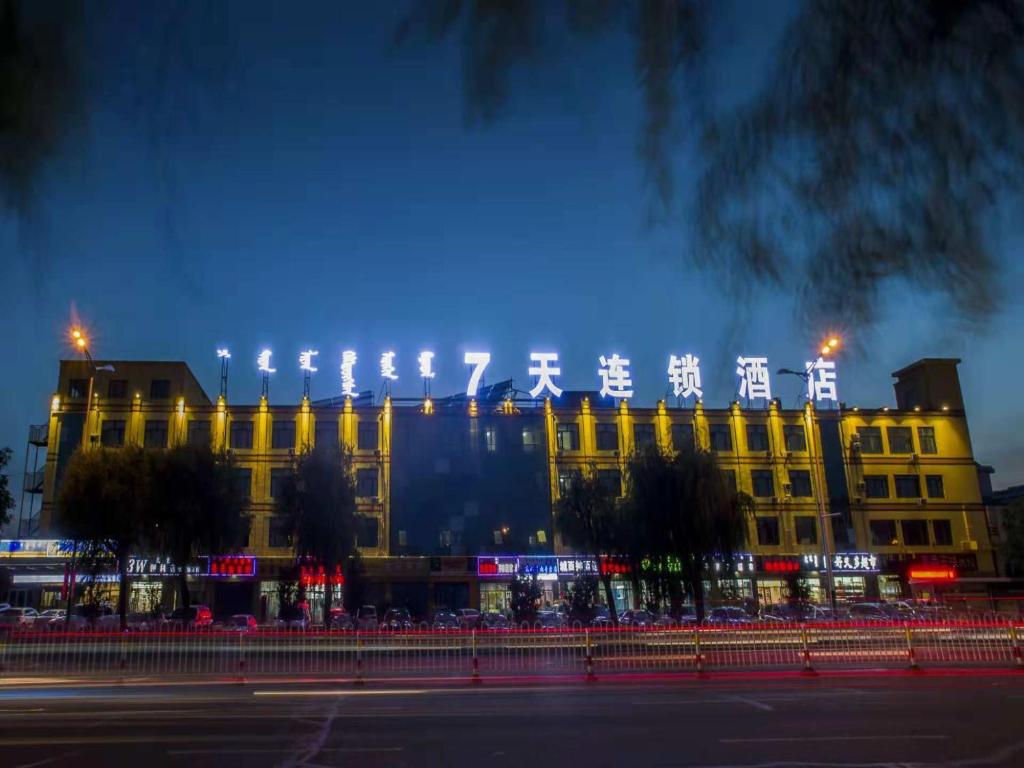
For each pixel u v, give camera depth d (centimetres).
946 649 2362
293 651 2131
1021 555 5269
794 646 2339
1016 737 1020
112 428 5131
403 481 5334
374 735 1058
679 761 879
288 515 4184
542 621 3931
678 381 5722
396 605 5041
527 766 857
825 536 3894
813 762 872
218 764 873
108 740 1027
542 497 5409
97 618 3659
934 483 5762
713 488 3309
